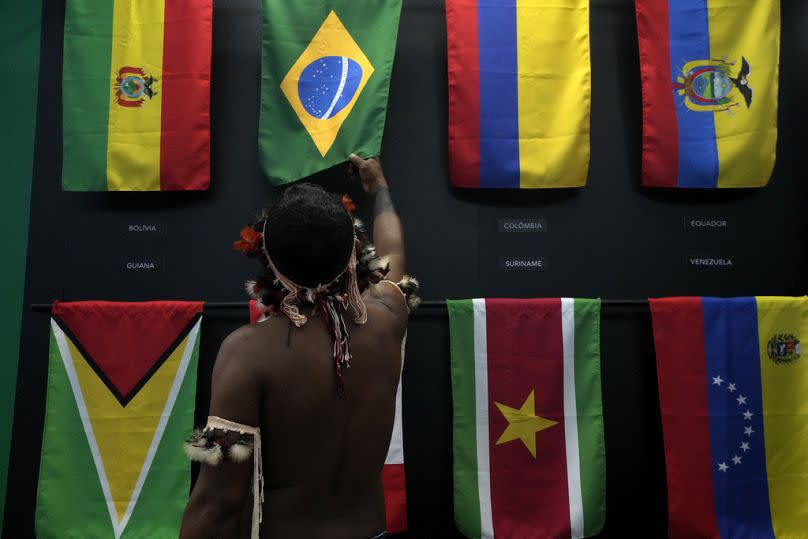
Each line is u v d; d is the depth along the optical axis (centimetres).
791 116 319
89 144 294
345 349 136
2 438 303
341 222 137
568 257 314
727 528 290
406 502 306
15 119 312
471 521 290
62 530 283
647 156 302
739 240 317
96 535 283
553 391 295
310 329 136
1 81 313
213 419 128
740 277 316
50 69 314
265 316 143
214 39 315
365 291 152
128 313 292
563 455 293
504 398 295
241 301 309
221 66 314
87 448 287
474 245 314
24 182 311
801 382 297
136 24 298
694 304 297
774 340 298
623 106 317
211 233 311
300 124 292
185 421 289
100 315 292
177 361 291
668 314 297
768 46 300
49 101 313
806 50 319
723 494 291
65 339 291
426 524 305
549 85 300
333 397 134
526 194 315
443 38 317
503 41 301
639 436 310
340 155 288
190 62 296
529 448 293
